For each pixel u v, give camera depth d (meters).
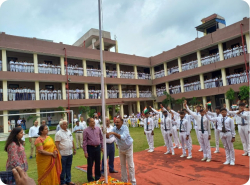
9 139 3.89
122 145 4.52
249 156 6.33
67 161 4.84
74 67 20.09
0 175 2.89
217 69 18.70
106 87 22.25
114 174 5.49
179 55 22.03
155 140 10.85
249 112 6.59
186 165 5.91
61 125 4.83
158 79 24.86
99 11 4.43
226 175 4.83
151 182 4.74
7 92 16.00
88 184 4.20
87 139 4.92
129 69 26.20
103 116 4.11
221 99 20.22
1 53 17.27
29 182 1.29
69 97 19.38
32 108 16.83
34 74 17.08
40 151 4.16
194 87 20.89
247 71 16.78
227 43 19.09
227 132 5.70
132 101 25.19
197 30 22.23
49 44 18.22
